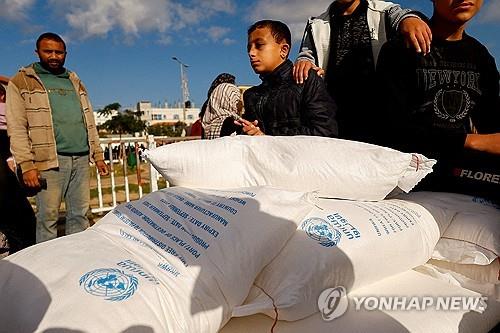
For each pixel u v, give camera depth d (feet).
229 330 3.75
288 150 4.77
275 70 6.71
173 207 4.28
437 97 5.64
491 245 4.58
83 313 2.80
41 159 9.34
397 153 4.44
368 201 4.73
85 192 10.54
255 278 3.66
